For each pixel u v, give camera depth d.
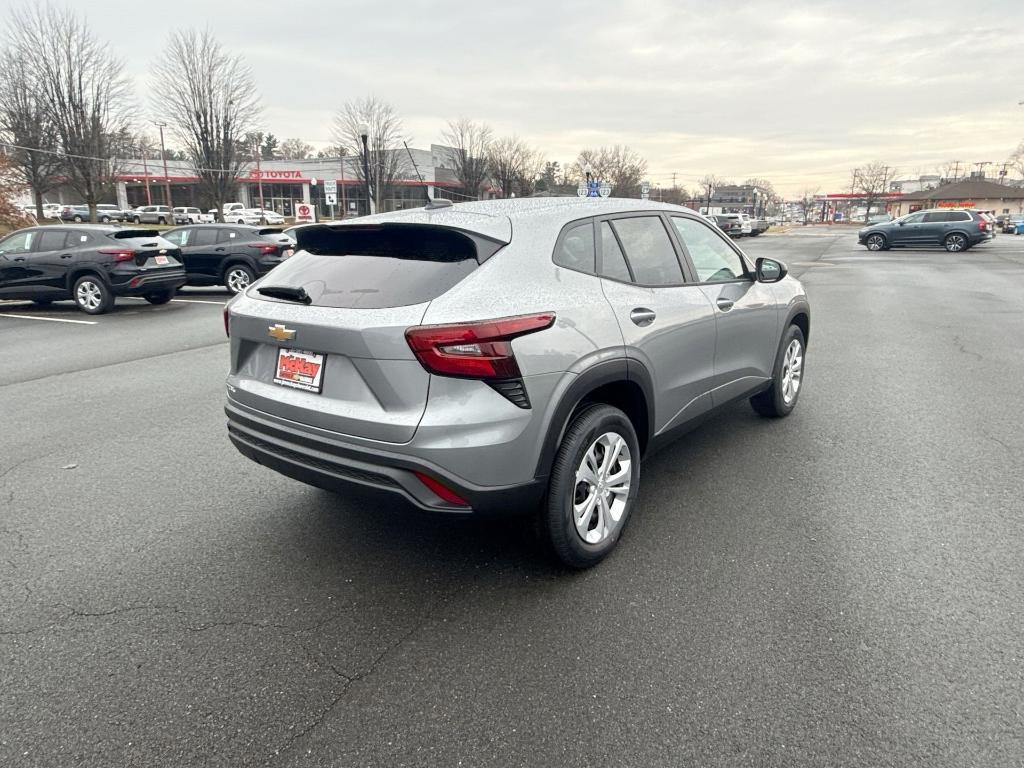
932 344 8.55
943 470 4.34
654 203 3.95
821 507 3.82
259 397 3.12
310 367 2.94
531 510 2.93
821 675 2.44
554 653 2.60
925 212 28.12
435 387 2.64
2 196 31.59
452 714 2.29
